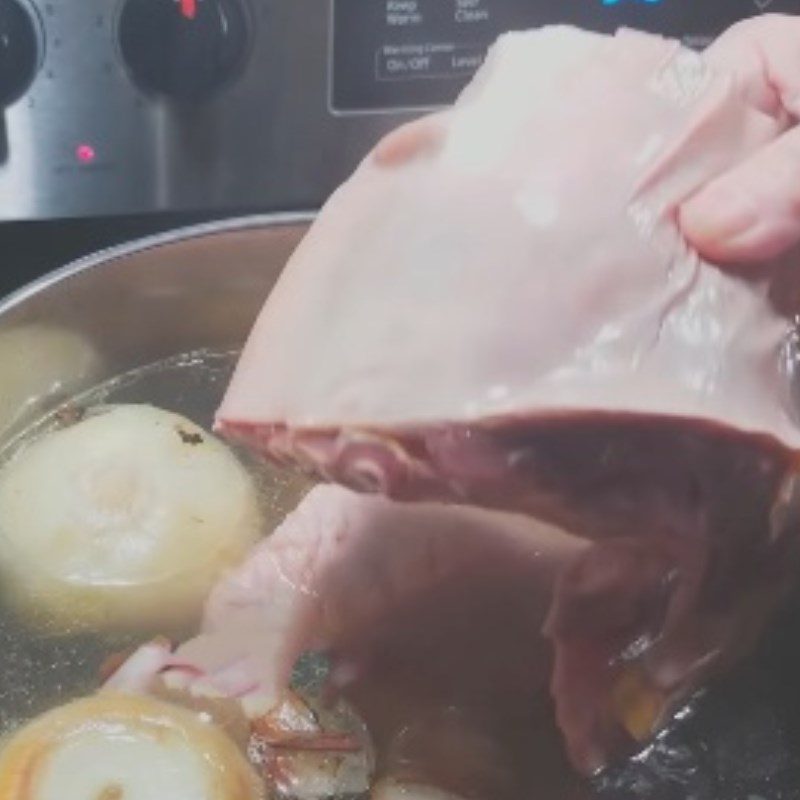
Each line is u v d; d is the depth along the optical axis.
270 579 0.48
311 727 0.45
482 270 0.39
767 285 0.39
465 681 0.46
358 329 0.39
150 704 0.45
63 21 0.53
